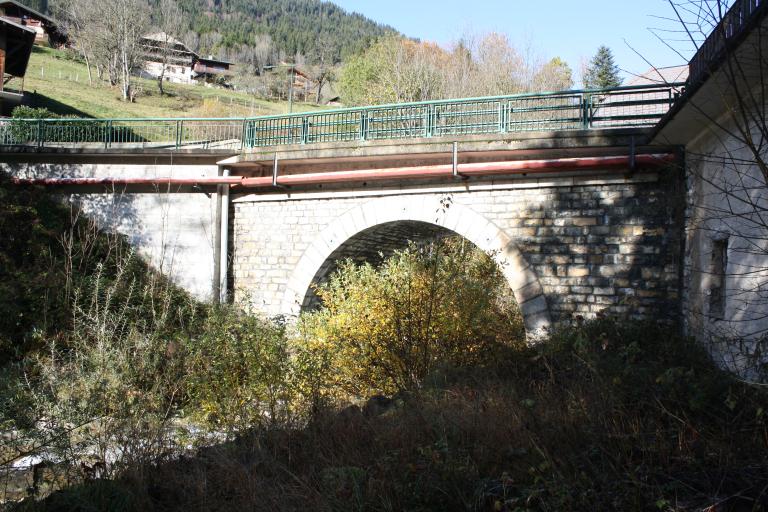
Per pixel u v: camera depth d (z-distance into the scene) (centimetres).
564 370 732
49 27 5447
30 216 1564
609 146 1120
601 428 502
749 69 603
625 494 420
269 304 1473
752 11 520
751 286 730
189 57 6569
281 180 1421
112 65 4881
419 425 589
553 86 3909
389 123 1427
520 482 472
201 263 1520
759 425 473
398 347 1000
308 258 1433
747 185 743
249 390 845
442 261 1101
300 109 5491
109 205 1605
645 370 602
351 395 978
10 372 941
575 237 1169
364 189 1368
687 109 813
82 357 815
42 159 1662
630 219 1130
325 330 1083
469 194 1262
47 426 660
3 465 628
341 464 560
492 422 567
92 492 570
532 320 1186
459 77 3881
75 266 1469
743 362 703
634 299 1119
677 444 479
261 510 500
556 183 1184
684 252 1065
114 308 1245
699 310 950
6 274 1405
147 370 881
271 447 634
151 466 623
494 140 1205
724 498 407
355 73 4253
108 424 687
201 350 912
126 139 1825
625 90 1130
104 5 4756
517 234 1216
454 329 1026
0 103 2619
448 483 467
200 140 1625
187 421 820
